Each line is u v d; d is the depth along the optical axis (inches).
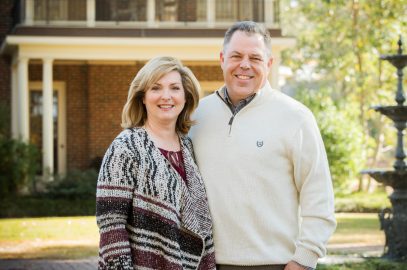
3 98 720.3
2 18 732.0
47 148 616.1
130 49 626.2
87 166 710.5
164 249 134.0
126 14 664.4
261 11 660.7
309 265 141.8
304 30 983.6
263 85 147.0
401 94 350.3
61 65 711.1
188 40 621.0
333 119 740.7
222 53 149.6
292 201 144.8
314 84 1091.9
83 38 611.5
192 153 146.9
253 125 144.5
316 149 143.6
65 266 341.7
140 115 146.3
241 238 142.0
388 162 1042.1
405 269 314.8
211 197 143.7
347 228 487.5
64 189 599.2
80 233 459.2
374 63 808.9
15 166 580.4
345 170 732.7
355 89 860.0
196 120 150.1
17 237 444.5
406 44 712.4
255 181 142.3
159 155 138.8
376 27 754.2
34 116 714.2
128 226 136.9
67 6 667.4
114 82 710.5
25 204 571.8
